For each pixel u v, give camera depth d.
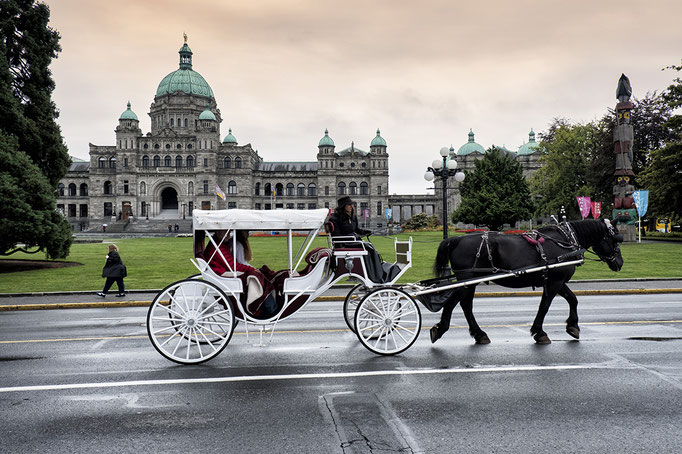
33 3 32.28
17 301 15.81
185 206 101.81
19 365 7.71
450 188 109.50
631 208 41.53
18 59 31.44
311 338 9.52
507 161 59.91
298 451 4.60
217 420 5.38
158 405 5.86
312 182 115.12
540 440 4.80
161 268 25.73
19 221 25.31
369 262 8.56
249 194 106.38
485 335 8.85
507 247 8.81
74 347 9.01
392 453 4.54
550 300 8.86
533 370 7.13
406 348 8.18
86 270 25.41
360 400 5.95
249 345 8.93
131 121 102.56
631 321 11.02
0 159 25.77
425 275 22.12
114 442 4.83
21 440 4.89
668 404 5.75
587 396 6.03
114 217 100.75
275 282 8.70
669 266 23.97
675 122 43.66
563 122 72.12
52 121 32.47
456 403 5.82
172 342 9.44
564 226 9.43
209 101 113.94
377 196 110.81
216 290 7.73
